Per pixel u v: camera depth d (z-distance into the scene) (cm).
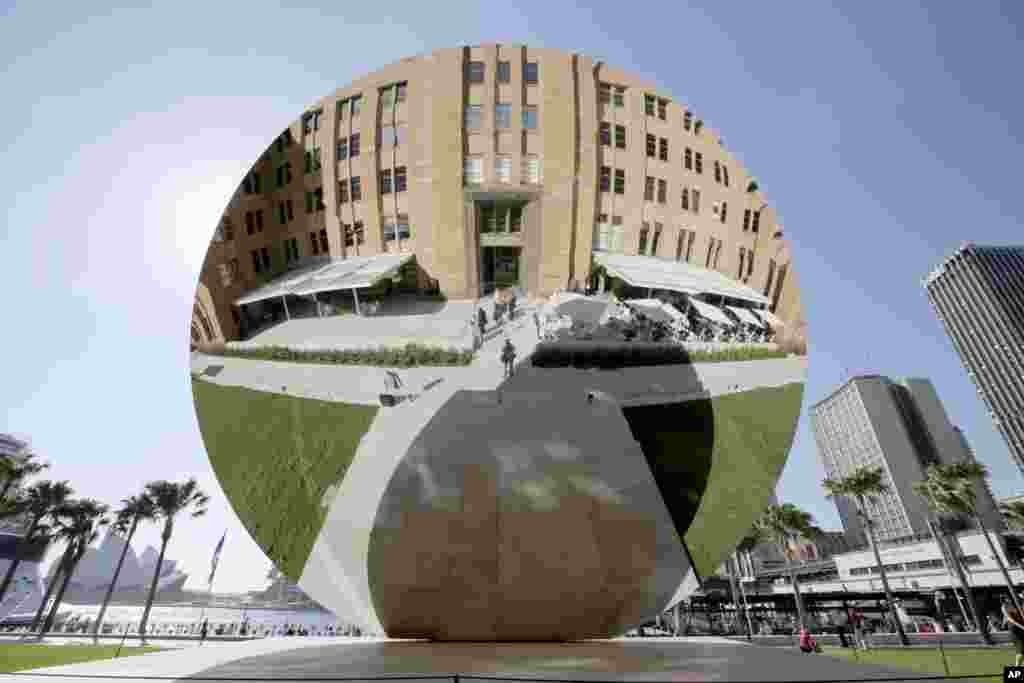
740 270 1051
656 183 1094
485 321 1019
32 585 8925
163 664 620
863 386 12962
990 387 11038
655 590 853
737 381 996
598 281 1043
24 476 4922
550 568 837
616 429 949
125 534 4959
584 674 535
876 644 3109
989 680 932
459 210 1070
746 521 916
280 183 1082
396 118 1120
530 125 1112
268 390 986
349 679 505
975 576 6031
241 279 1030
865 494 4650
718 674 539
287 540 908
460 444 922
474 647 758
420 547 848
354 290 1034
